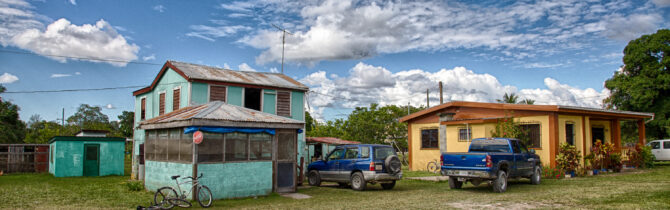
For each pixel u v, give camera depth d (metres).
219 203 11.51
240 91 19.59
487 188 14.74
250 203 11.59
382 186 15.25
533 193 12.98
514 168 14.35
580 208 9.91
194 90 18.17
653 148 27.77
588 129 21.23
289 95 21.27
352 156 15.09
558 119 18.98
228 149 12.49
